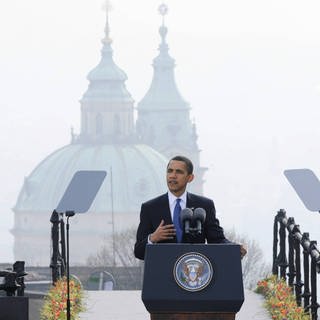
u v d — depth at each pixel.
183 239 29.73
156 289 27.78
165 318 27.92
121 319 40.19
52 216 44.72
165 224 30.09
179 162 30.19
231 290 27.72
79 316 40.72
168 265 27.84
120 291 46.66
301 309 39.19
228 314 27.89
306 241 40.25
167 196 30.33
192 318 27.86
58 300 41.03
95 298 44.66
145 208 30.27
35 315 41.09
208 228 30.14
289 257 43.91
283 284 43.22
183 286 27.77
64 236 46.91
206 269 27.78
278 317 39.78
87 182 40.69
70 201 40.56
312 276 38.78
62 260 45.78
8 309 30.05
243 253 28.39
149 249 27.92
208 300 27.72
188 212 29.22
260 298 44.59
